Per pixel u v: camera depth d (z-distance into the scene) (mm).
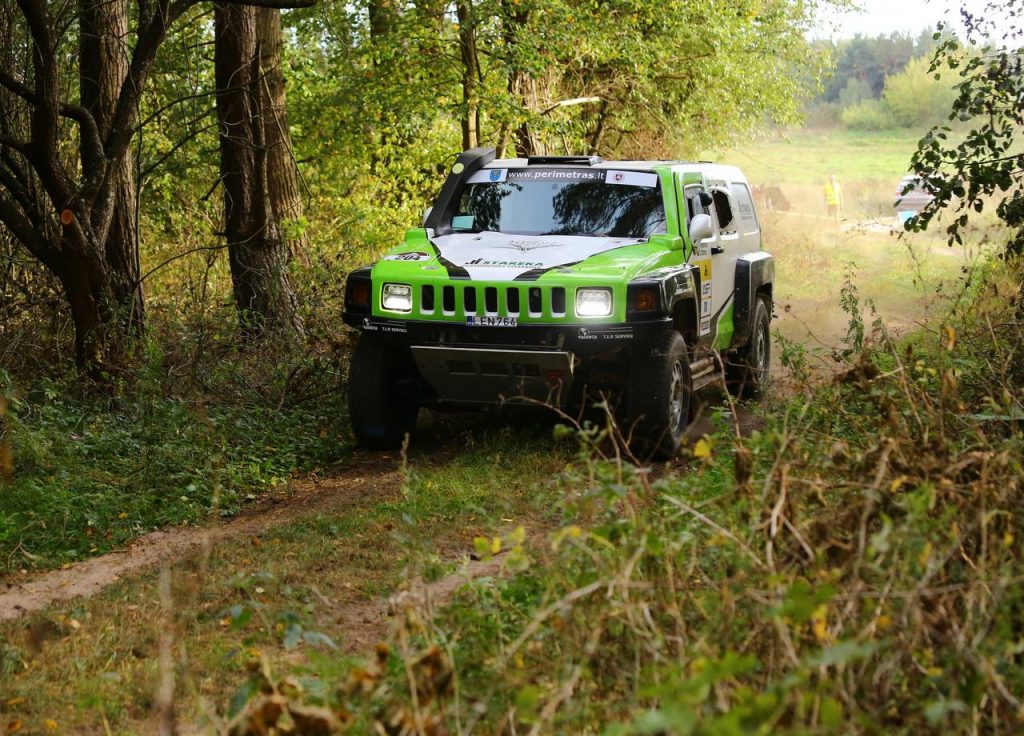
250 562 6297
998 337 7660
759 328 11555
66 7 10445
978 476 4305
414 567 5473
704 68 24609
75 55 12672
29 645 5098
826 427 5625
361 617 5426
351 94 18609
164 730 3854
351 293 8797
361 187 20656
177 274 17609
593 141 26125
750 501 4086
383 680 3441
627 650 3750
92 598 5762
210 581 5898
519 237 9328
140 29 10484
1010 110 9555
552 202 9617
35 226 10570
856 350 8812
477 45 18219
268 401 10180
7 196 11609
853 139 78500
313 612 5426
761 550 4051
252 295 12836
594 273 8289
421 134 20547
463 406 9031
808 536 3887
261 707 3045
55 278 11344
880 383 5301
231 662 4762
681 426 8695
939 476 4113
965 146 9625
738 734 2461
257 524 7258
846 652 2742
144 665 4781
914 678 3443
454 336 8438
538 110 20109
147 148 17250
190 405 9367
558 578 4172
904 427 4695
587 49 19828
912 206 29297
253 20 12914
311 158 19891
